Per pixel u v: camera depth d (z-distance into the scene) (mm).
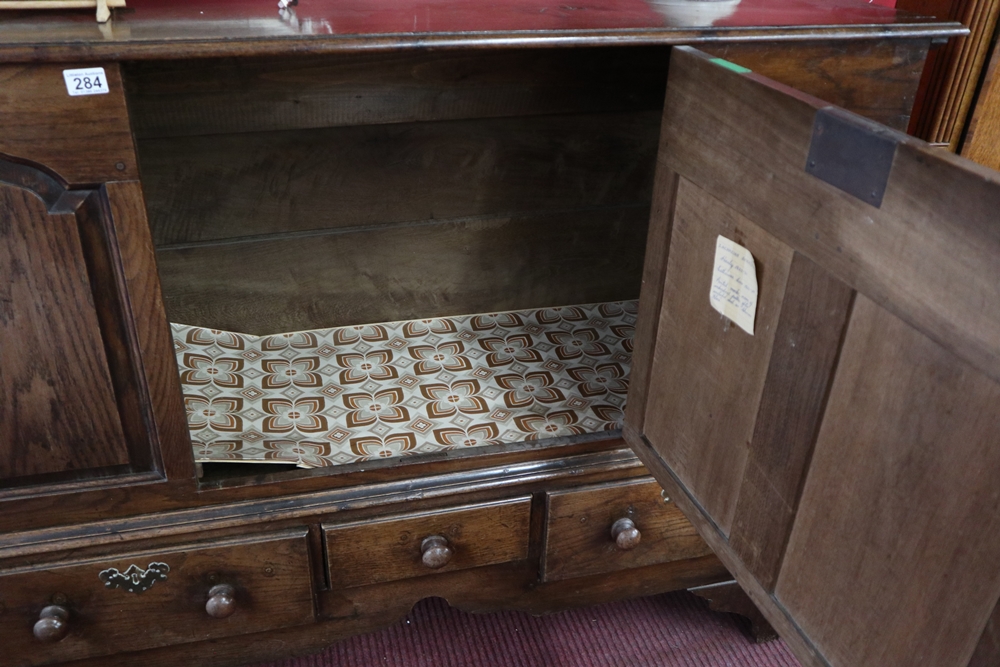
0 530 1146
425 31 1006
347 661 1515
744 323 931
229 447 1313
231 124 1402
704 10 1245
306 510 1236
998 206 594
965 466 666
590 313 1849
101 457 1138
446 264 1742
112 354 1069
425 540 1303
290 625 1326
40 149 924
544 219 1755
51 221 963
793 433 879
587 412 1457
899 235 691
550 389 1541
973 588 678
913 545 737
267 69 1356
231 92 1366
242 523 1213
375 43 977
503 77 1487
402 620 1609
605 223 1806
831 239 771
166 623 1264
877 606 797
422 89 1457
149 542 1193
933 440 695
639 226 1839
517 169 1675
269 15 1085
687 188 1012
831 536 847
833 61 1187
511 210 1722
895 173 684
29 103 896
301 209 1582
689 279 1037
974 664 691
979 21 1418
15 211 949
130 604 1227
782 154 820
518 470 1323
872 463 772
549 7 1237
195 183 1491
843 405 797
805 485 875
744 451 974
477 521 1317
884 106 1257
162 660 1315
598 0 1319
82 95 904
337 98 1424
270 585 1269
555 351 1687
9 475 1109
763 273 884
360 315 1743
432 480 1295
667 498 1383
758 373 921
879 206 707
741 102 874
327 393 1508
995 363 618
